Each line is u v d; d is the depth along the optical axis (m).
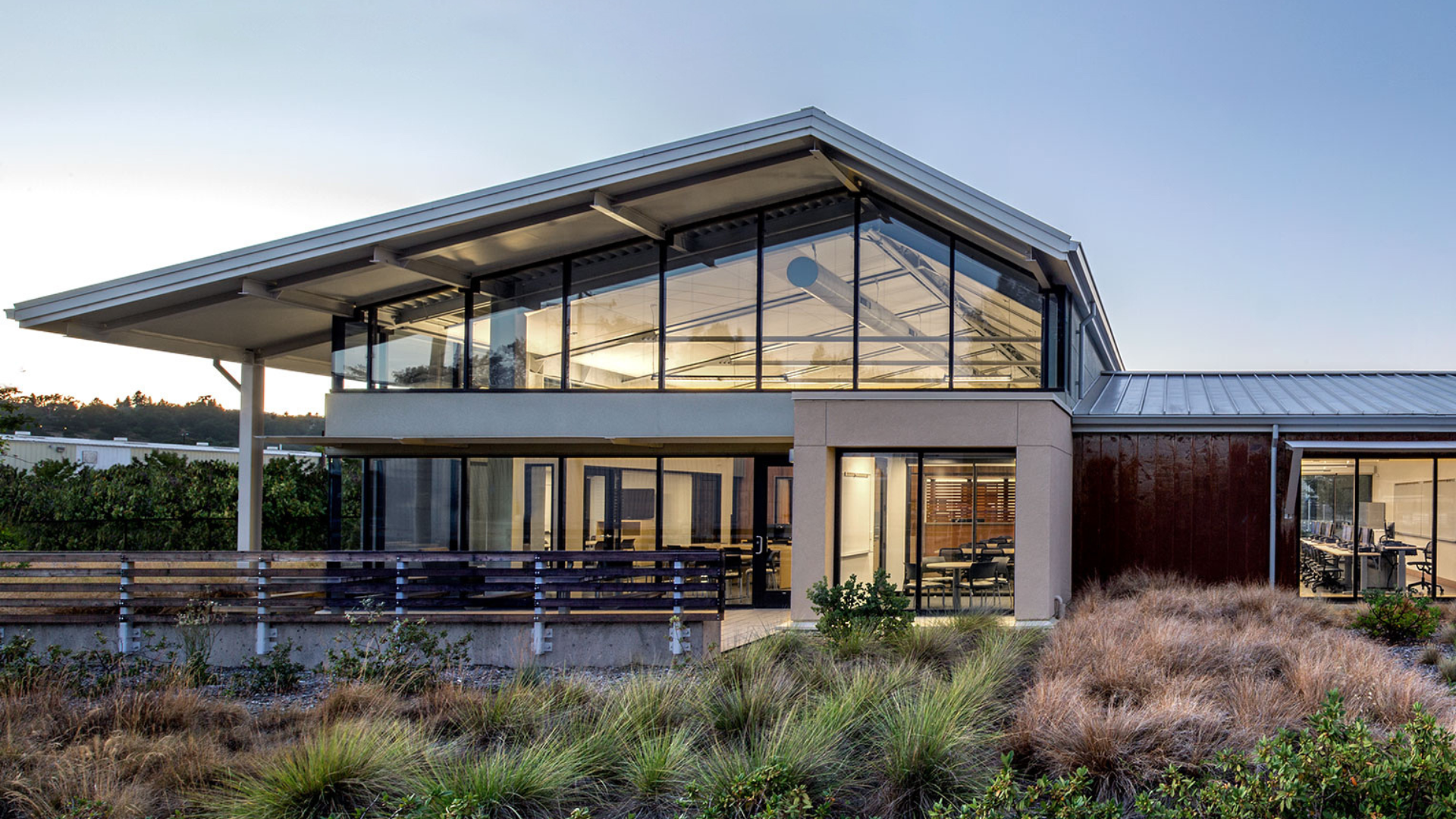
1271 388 17.52
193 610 10.75
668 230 14.20
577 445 14.65
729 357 13.91
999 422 12.68
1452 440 13.91
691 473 14.48
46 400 62.50
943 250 13.43
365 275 13.36
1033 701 6.83
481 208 12.22
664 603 12.11
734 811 5.38
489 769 5.89
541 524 14.67
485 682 9.59
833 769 6.01
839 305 13.66
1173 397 16.64
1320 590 14.30
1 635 11.17
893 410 12.88
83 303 12.52
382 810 5.64
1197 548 14.55
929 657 9.51
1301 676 7.47
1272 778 4.71
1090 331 17.14
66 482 22.52
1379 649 9.63
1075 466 14.91
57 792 5.87
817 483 12.91
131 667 10.10
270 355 15.92
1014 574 12.78
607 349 14.21
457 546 14.83
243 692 9.41
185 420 68.00
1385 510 14.37
